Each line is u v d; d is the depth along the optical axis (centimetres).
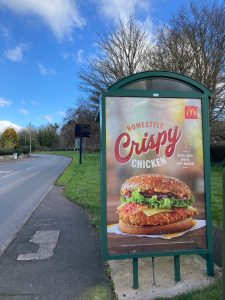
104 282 237
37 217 470
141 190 225
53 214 486
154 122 228
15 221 454
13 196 691
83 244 331
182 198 228
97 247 320
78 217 459
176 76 236
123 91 226
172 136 230
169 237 225
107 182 222
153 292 211
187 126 231
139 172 226
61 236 363
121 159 224
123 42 1770
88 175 1045
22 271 263
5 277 252
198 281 223
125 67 1766
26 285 237
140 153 226
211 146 1038
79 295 219
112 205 222
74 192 674
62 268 267
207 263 231
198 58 1250
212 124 1223
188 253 225
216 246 254
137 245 222
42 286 234
